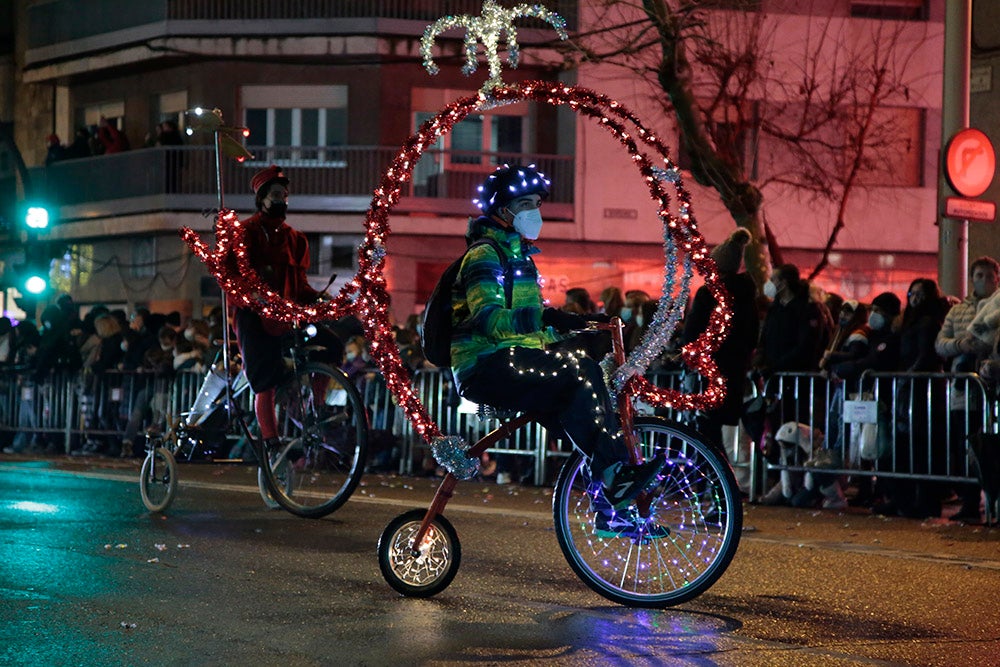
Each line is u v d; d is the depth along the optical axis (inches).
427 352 261.0
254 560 315.0
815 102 1216.2
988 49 739.4
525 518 415.5
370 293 273.0
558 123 1310.3
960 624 250.2
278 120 1332.4
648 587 266.1
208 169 1325.0
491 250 254.7
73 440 776.3
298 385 396.5
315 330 392.5
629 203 1278.3
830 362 484.7
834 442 485.7
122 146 1389.0
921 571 313.6
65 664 211.6
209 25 1311.5
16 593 269.6
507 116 1314.0
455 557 269.6
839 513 468.4
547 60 1229.7
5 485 503.2
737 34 1135.0
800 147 1149.1
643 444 264.5
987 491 419.5
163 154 1323.8
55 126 1489.9
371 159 1299.2
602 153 1275.8
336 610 255.6
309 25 1290.6
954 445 450.0
